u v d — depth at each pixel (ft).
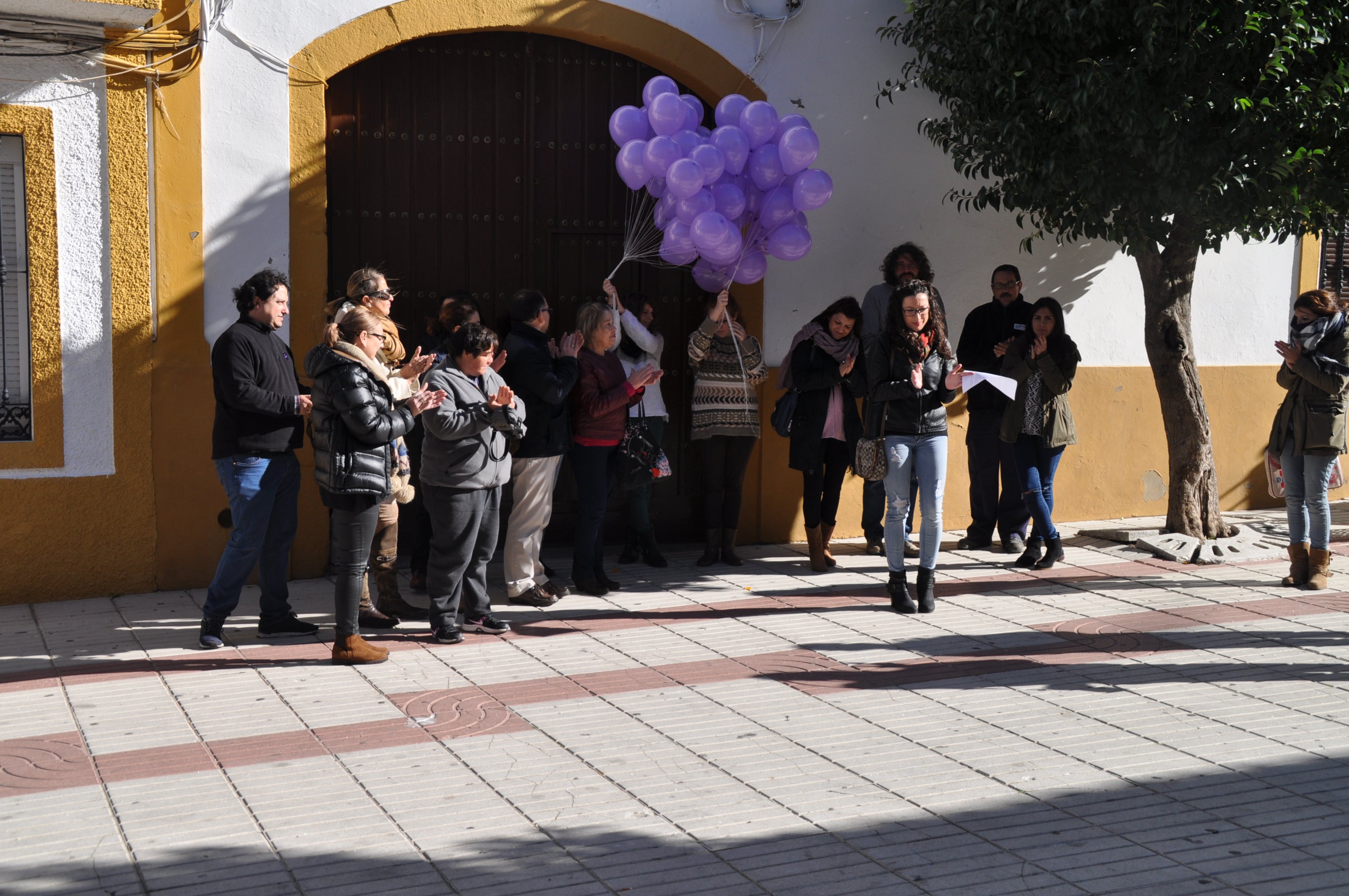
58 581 22.82
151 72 22.76
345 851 12.25
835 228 28.71
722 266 24.21
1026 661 19.34
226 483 19.63
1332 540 30.12
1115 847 12.45
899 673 18.65
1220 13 22.35
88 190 22.59
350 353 17.93
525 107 27.17
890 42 28.84
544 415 21.81
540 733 15.87
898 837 12.67
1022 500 28.09
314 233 24.39
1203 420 28.40
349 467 18.15
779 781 14.23
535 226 27.43
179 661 19.07
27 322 22.59
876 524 27.76
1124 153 24.41
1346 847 12.46
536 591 22.65
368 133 25.93
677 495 29.19
